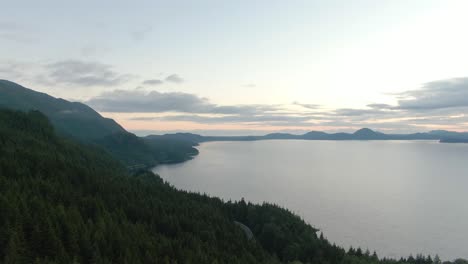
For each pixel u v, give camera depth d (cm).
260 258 13612
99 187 15538
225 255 12025
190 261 10262
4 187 11544
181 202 18350
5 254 7794
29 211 9969
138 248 10169
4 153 15988
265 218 19525
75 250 8950
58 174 15450
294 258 15225
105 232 10312
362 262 15325
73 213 10681
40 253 8438
